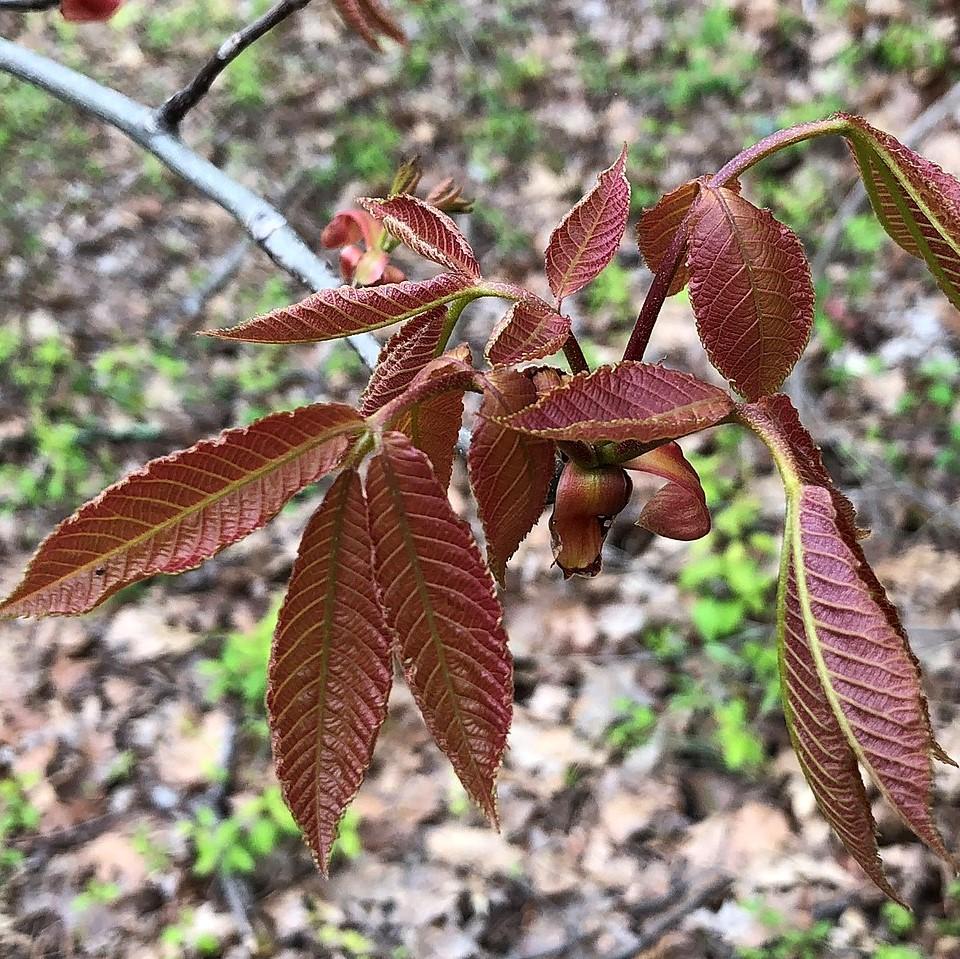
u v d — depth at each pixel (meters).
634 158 6.50
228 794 3.94
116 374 5.63
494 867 3.66
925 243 0.91
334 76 7.38
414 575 0.66
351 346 1.43
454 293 0.87
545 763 3.89
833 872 3.48
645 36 7.23
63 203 6.72
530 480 0.82
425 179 6.66
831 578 0.68
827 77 6.61
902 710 0.65
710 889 3.51
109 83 7.50
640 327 0.96
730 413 0.75
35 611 0.62
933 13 6.63
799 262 0.89
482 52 7.40
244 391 5.61
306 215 6.64
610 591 4.39
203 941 3.53
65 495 5.10
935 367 4.84
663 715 3.99
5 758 4.05
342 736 0.69
